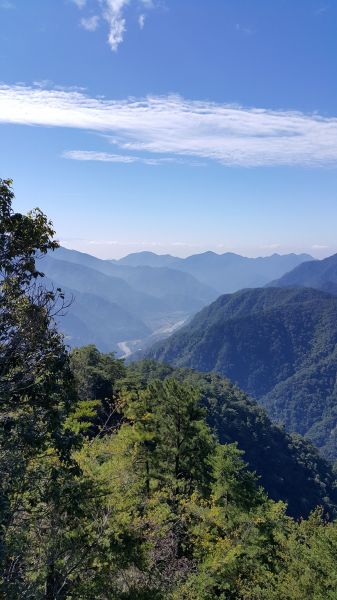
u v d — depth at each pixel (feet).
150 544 38.78
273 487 313.53
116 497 40.29
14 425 28.09
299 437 451.94
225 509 74.28
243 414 379.76
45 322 30.27
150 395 73.87
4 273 29.09
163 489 63.46
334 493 376.27
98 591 33.32
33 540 31.37
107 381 148.46
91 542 34.04
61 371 31.53
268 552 81.51
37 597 26.86
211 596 55.72
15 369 30.48
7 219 28.27
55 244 31.17
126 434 63.93
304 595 62.08
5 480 26.94
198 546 57.62
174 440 74.38
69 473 31.30
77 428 45.68
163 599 37.81
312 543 70.95
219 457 79.25
